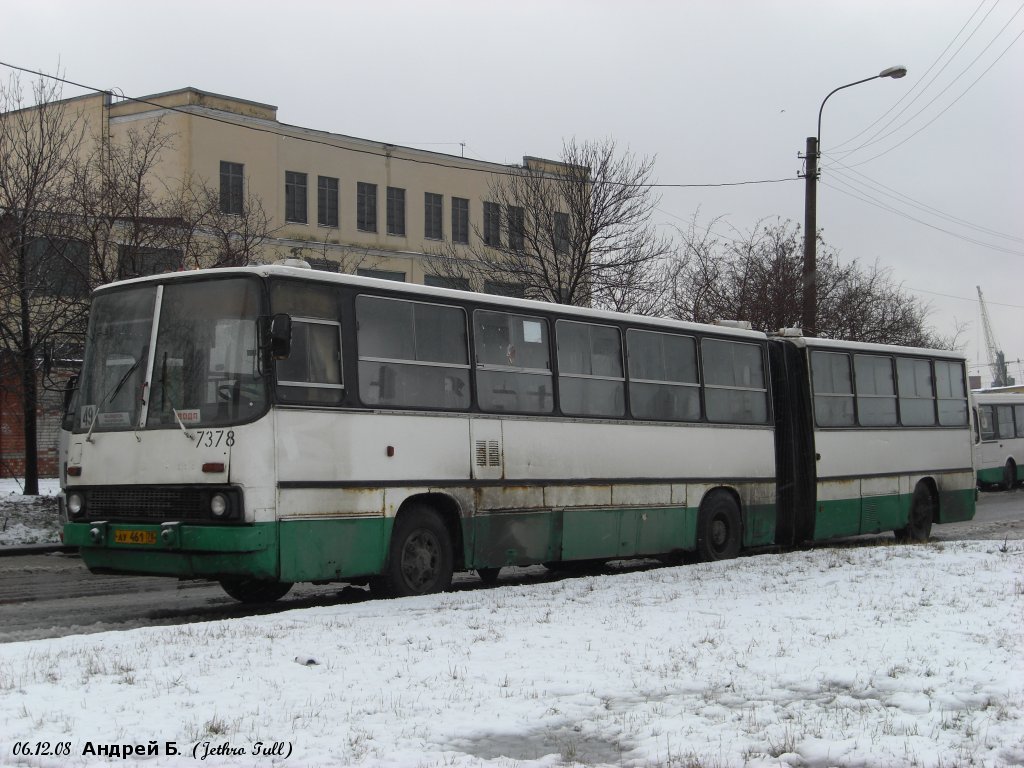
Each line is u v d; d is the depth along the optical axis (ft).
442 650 30.37
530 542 47.47
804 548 67.72
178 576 38.88
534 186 113.91
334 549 39.65
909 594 40.57
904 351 71.46
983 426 134.31
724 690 26.20
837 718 23.65
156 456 39.09
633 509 52.54
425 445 43.32
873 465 67.51
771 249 119.65
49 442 132.87
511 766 19.98
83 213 78.69
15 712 22.99
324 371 40.14
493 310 47.09
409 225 170.60
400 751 20.79
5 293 75.51
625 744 21.88
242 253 86.74
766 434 61.00
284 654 29.53
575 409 50.24
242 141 152.05
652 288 111.34
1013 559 50.06
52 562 63.98
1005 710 24.14
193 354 39.40
